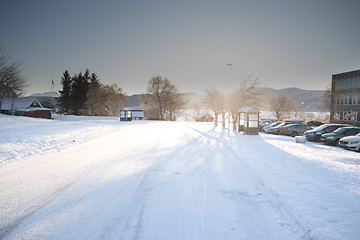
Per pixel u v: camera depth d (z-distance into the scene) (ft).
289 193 17.97
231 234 12.67
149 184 21.27
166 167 27.76
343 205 15.70
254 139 57.00
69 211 15.34
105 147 42.50
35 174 23.85
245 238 12.27
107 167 27.45
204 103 118.93
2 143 40.34
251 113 67.97
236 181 22.06
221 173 24.95
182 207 16.20
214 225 13.67
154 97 216.33
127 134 67.31
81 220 14.12
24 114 161.99
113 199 17.57
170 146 44.32
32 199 17.26
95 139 54.34
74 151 37.88
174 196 18.29
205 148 42.11
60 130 68.13
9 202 16.62
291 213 14.90
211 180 22.48
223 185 20.93
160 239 12.14
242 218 14.56
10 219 14.07
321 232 12.11
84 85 233.35
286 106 191.62
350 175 23.31
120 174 24.52
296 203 15.99
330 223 13.16
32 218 14.24
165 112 223.10
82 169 26.32
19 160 29.99
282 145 46.52
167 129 88.63
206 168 27.22
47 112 178.60
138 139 55.26
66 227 13.21
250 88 85.25
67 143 45.93
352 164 29.53
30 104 170.40
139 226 13.48
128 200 17.42
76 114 231.09
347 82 133.69
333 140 51.24
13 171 24.77
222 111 105.60
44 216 14.55
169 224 13.76
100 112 225.97
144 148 41.75
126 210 15.65
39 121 104.94
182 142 50.21
